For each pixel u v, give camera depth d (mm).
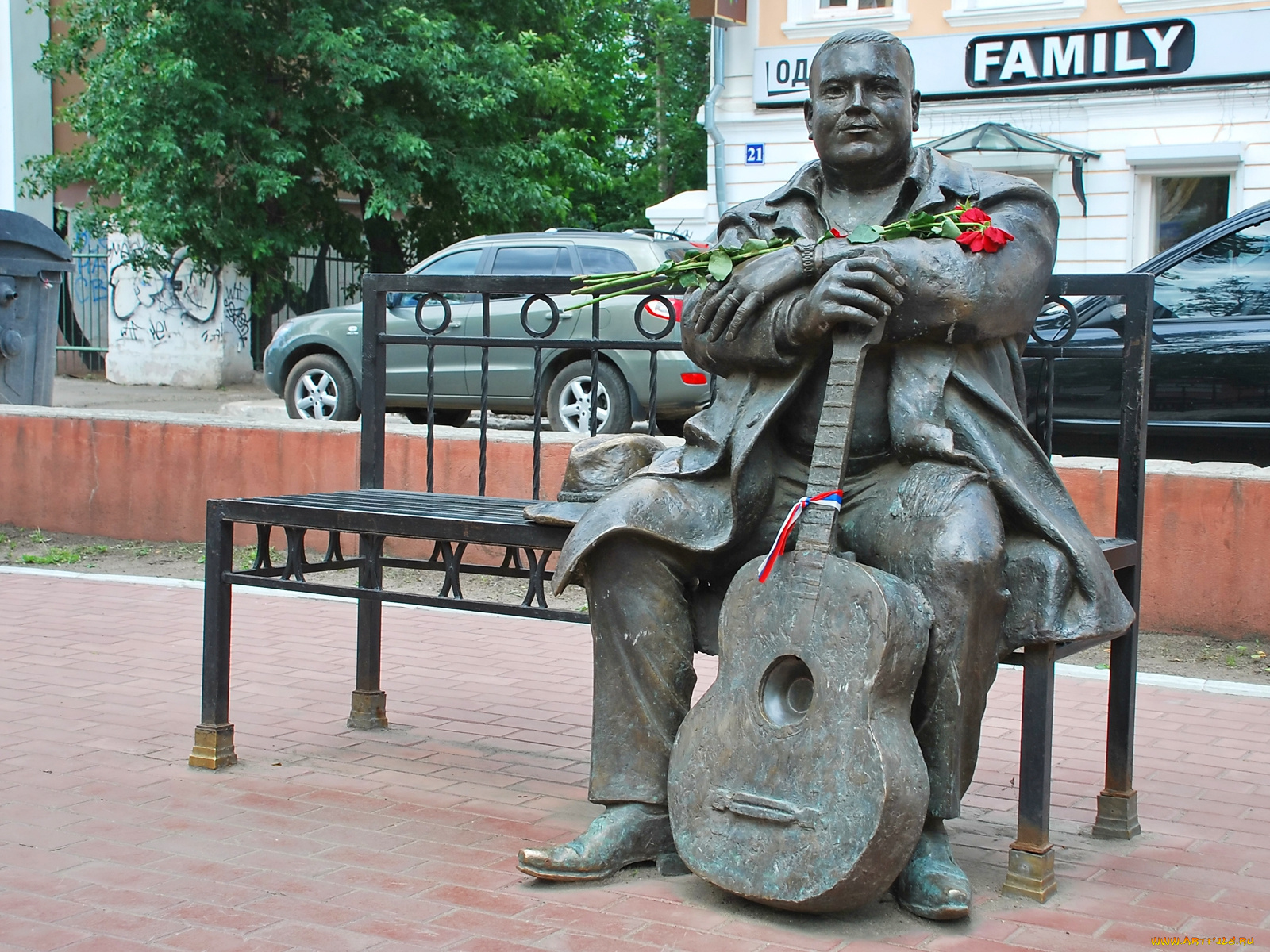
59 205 22875
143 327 21297
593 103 28375
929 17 17656
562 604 7176
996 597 3109
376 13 18281
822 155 3535
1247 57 16156
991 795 4246
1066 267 17312
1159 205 17094
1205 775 4402
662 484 3465
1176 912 3234
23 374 10422
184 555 8445
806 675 3123
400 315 11922
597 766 3477
